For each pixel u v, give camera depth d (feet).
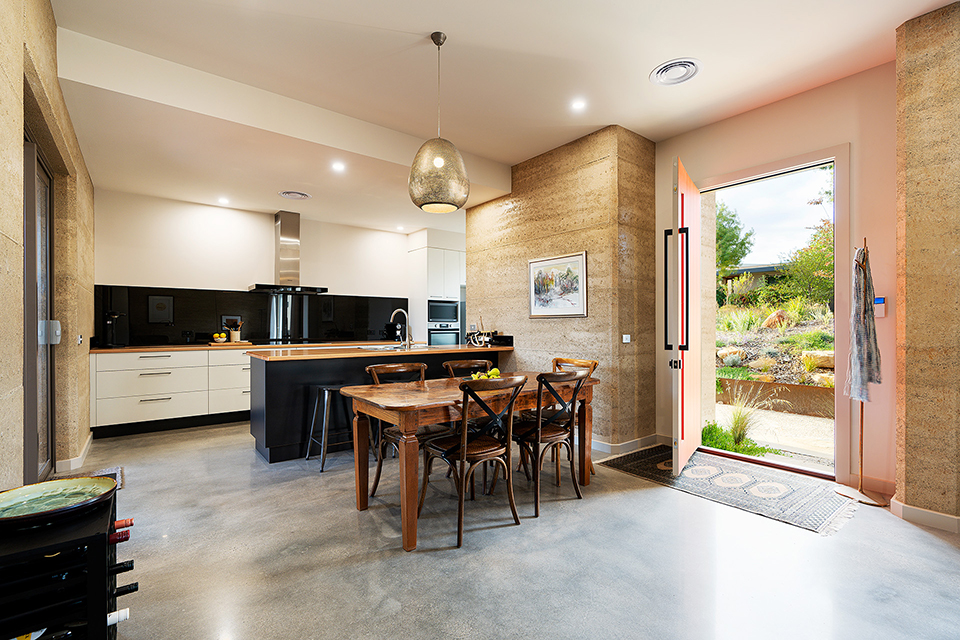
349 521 8.34
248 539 7.61
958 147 7.74
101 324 16.35
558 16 8.41
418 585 6.25
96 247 16.38
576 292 14.06
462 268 24.67
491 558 6.98
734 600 5.90
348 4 8.04
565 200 14.53
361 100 11.61
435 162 8.54
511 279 16.66
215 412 16.80
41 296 9.74
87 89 9.03
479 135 13.84
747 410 14.84
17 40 5.48
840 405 10.26
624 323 13.24
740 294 24.70
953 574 6.48
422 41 9.15
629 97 11.46
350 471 11.35
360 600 5.90
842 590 6.12
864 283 9.17
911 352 8.28
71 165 10.51
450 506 9.09
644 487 10.18
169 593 6.05
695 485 10.27
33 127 8.21
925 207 8.07
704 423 15.48
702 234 15.48
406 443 7.28
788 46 9.30
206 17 8.33
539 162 15.47
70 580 2.98
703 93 11.24
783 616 5.57
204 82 10.21
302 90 11.09
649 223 14.17
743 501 9.27
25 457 8.13
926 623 5.43
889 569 6.63
